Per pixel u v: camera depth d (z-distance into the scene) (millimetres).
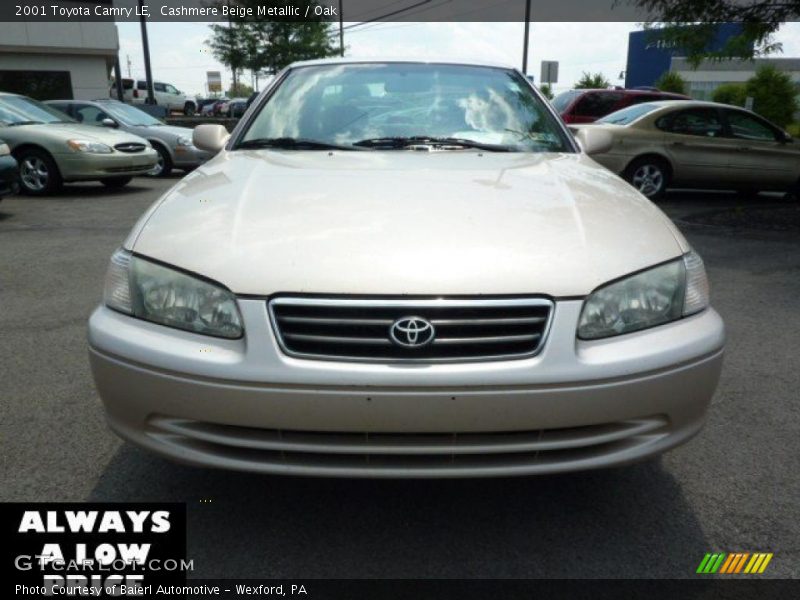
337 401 1855
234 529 2256
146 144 10562
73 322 4273
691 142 9531
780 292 5121
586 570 2084
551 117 3402
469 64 3646
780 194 10984
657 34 9375
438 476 1951
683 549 2182
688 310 2111
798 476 2611
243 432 1948
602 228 2158
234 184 2482
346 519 2309
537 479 2551
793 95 29125
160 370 1943
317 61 3684
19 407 3105
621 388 1931
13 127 9703
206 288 1952
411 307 1855
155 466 2611
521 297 1893
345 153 2988
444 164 2783
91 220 7824
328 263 1919
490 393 1861
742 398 3285
